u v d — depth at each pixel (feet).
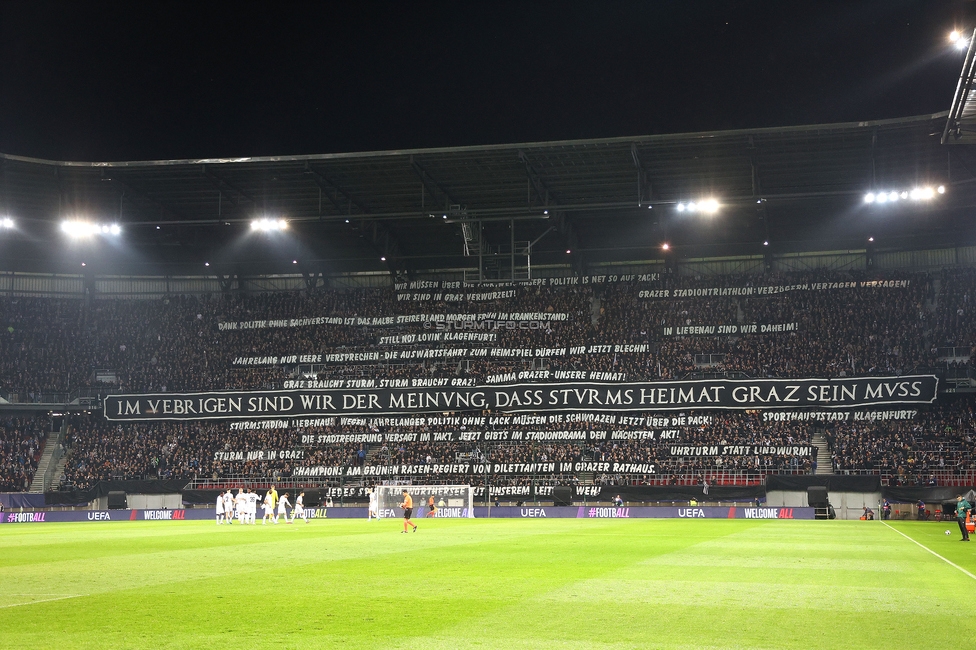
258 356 248.52
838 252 245.45
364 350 246.47
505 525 154.10
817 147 191.62
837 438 209.15
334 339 249.34
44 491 224.33
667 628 41.09
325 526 154.71
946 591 54.54
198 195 221.46
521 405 224.94
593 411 222.48
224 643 37.55
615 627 41.34
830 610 46.47
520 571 67.05
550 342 239.91
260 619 43.55
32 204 224.33
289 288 270.05
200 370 247.29
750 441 211.20
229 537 117.70
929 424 205.77
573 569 68.64
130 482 223.10
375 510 188.85
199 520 196.34
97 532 136.98
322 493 217.36
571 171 206.80
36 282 261.85
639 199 199.82
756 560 77.36
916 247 239.30
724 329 232.94
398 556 81.71
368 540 108.06
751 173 206.28
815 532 128.06
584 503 209.56
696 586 57.11
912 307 226.38
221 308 261.65
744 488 202.69
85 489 222.07
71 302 262.06
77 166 206.80
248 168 206.49
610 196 220.64
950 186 186.70
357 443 228.84
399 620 43.32
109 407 235.81
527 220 229.66
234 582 59.36
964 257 237.66
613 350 234.99
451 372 237.25
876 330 224.12
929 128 181.16
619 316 241.96
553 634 39.60
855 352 221.05
